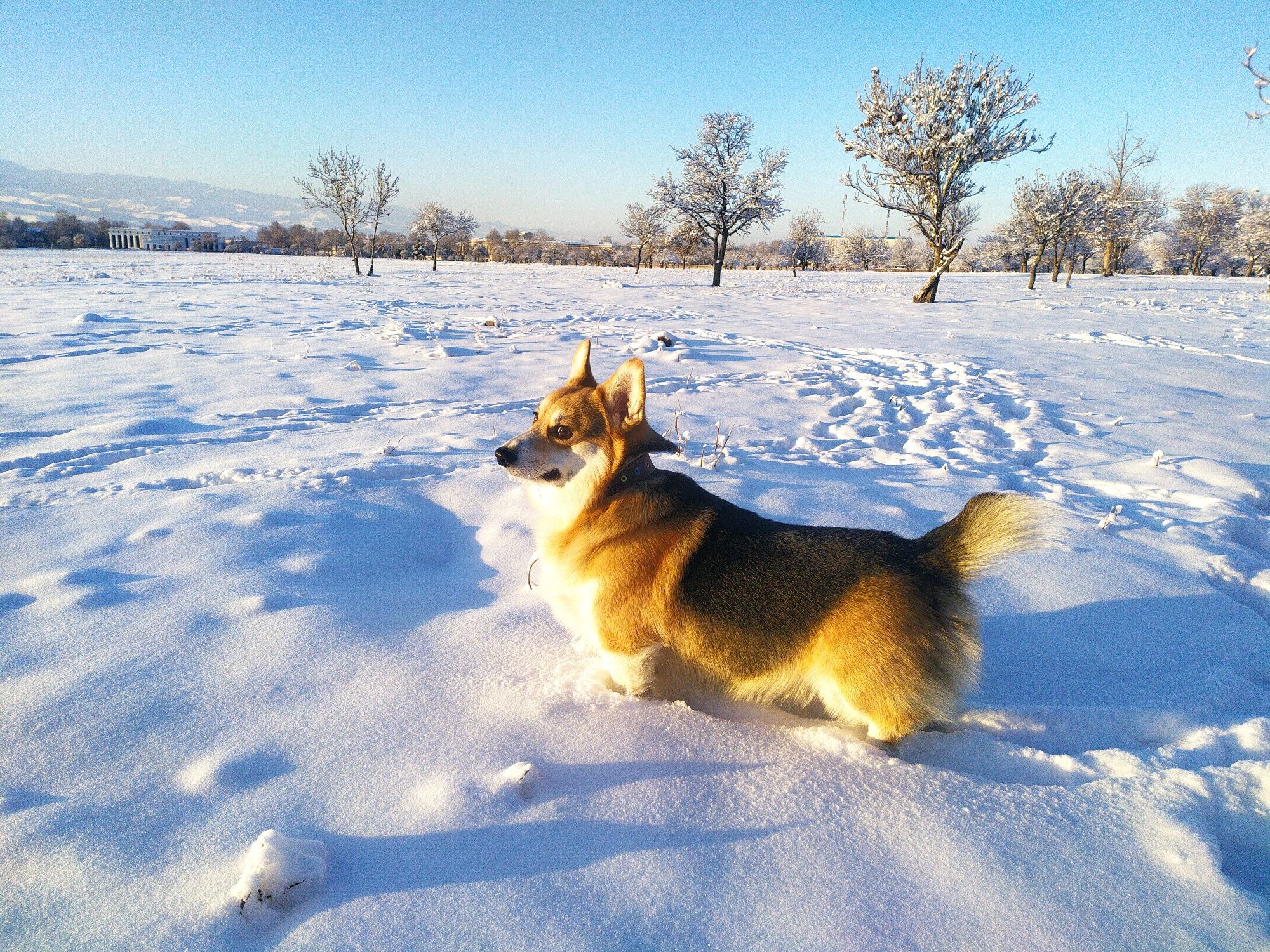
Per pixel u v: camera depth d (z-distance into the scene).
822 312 20.97
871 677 2.37
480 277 37.72
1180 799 2.09
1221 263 80.38
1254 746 2.41
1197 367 12.09
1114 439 7.15
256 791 2.00
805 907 1.70
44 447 5.40
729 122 41.12
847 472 5.62
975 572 2.51
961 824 2.00
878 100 26.38
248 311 15.28
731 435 6.63
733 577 2.52
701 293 27.62
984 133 26.03
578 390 2.85
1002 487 5.36
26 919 1.56
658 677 2.71
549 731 2.35
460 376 8.69
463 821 1.91
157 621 2.89
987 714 2.64
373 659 2.72
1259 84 4.27
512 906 1.65
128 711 2.32
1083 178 37.09
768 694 2.60
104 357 9.13
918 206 26.97
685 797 2.08
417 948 1.53
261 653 2.70
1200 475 5.85
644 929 1.61
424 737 2.28
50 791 1.97
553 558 2.80
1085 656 3.06
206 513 4.10
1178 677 2.92
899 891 1.76
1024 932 1.66
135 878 1.69
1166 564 4.00
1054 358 12.74
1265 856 2.04
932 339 15.09
